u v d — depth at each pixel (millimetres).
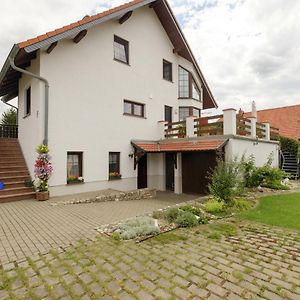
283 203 8469
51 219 6359
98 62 11438
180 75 16781
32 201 8703
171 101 15688
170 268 3668
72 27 9492
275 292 3039
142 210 7633
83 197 9219
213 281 3309
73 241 4762
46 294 3043
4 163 10789
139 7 13148
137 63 13445
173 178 14094
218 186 8016
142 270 3615
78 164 10781
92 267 3713
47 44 8812
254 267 3686
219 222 6176
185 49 15984
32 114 10398
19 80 12664
